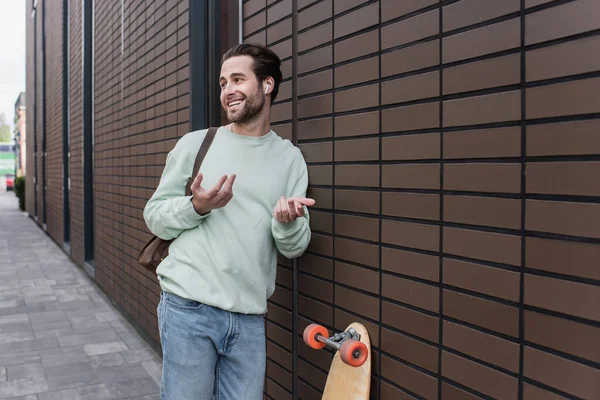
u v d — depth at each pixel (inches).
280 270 93.0
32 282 269.1
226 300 69.7
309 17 81.7
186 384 70.2
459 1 55.7
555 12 46.2
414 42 61.7
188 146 74.8
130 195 188.7
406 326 64.2
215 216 71.1
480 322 54.0
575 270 44.8
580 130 44.2
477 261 54.2
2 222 609.0
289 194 78.5
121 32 199.3
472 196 54.5
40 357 158.1
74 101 318.3
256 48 74.0
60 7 374.9
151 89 163.9
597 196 43.1
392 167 65.7
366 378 68.5
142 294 175.8
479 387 54.3
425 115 60.3
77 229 316.5
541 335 47.8
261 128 76.3
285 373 92.0
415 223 62.3
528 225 48.7
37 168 579.8
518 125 49.6
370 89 69.1
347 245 74.7
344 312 75.9
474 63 54.1
